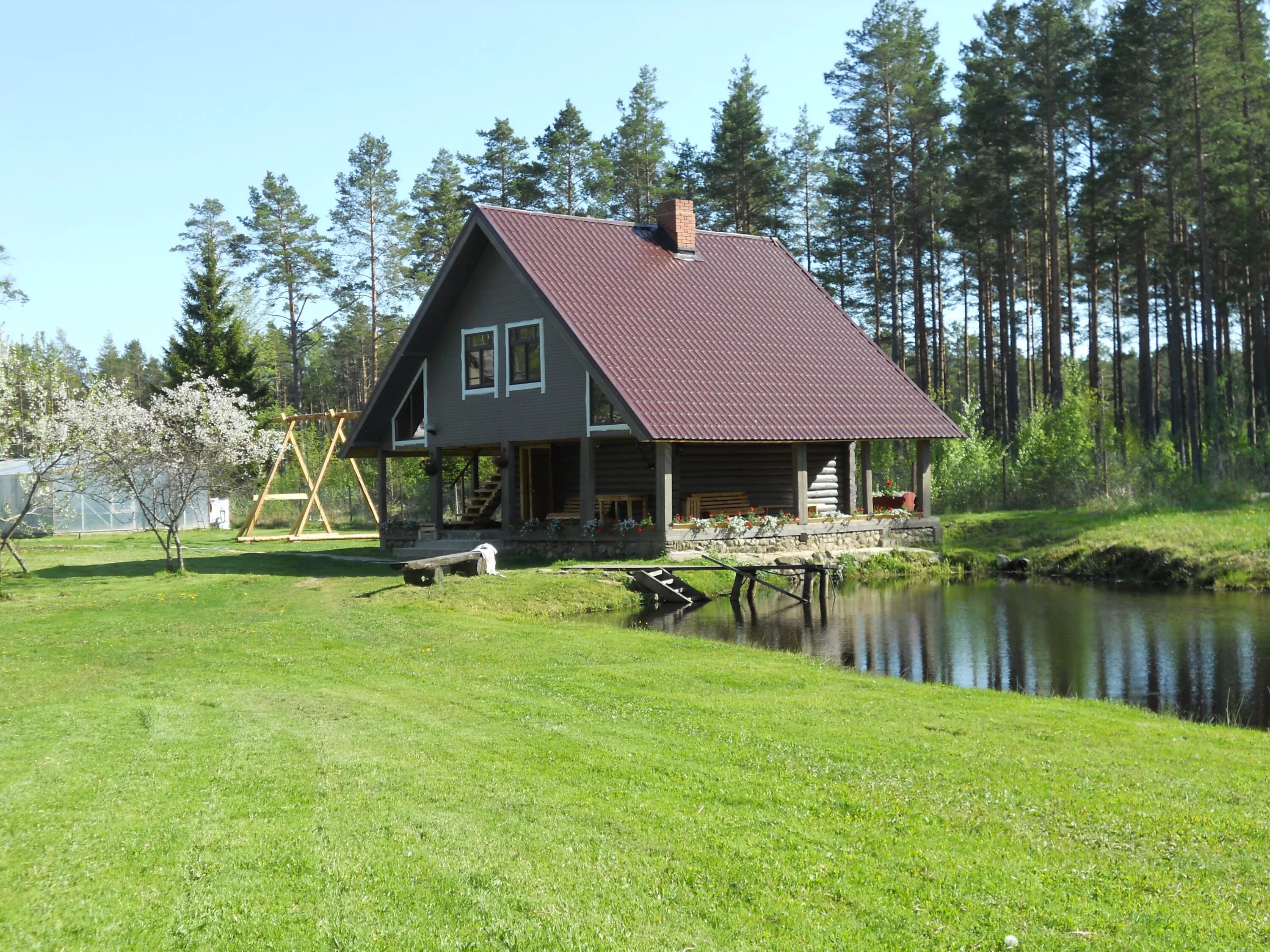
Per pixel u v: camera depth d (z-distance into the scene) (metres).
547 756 8.93
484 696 11.49
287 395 87.62
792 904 6.00
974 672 14.62
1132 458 36.50
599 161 54.19
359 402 81.25
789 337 29.19
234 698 11.60
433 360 29.70
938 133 51.00
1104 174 43.81
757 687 12.19
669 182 55.12
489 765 8.70
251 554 31.08
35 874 6.59
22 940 5.76
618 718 10.40
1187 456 47.94
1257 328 44.34
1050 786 8.05
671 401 24.56
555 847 6.84
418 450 31.72
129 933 5.83
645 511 26.59
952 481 36.22
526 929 5.75
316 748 9.31
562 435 26.53
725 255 31.36
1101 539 26.48
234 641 15.38
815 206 60.22
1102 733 9.94
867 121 50.69
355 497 45.75
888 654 15.96
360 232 60.12
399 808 7.61
